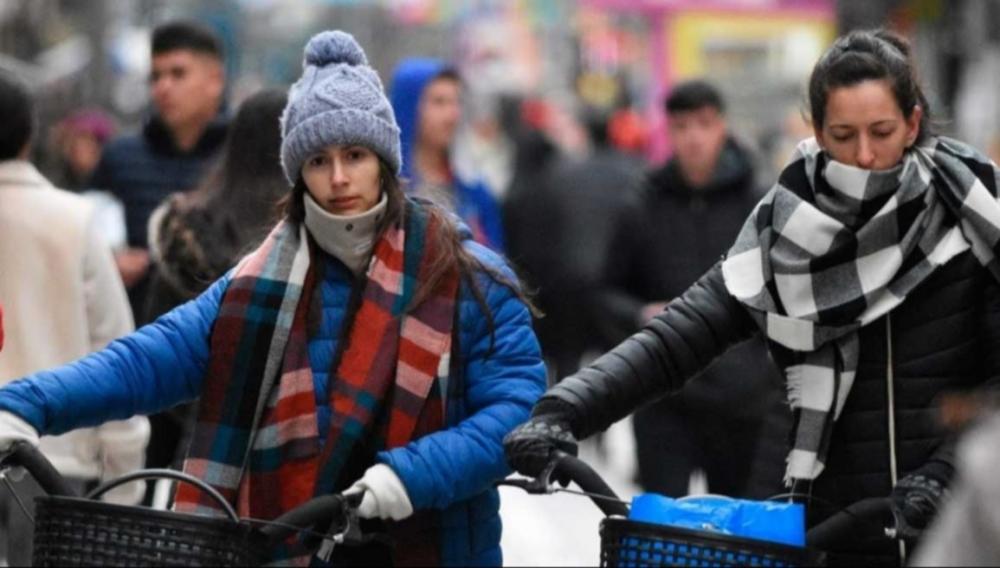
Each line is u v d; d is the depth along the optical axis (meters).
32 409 12.53
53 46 67.19
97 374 12.83
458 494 12.80
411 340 13.11
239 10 102.81
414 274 13.17
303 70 13.48
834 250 12.55
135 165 22.36
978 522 8.45
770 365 20.88
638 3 57.72
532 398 13.16
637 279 22.73
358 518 12.34
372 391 13.03
